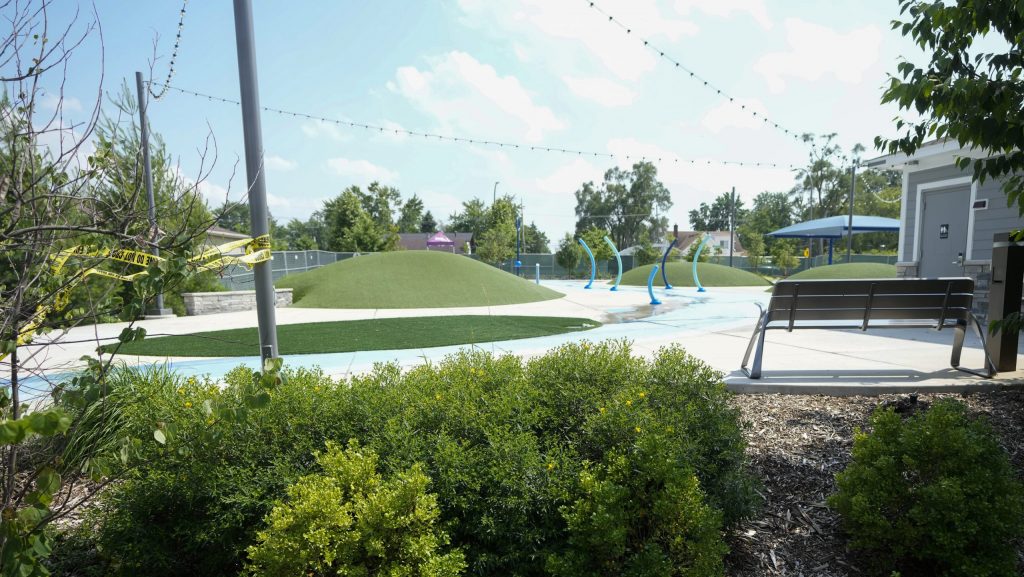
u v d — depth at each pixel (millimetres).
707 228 96688
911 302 4609
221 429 1999
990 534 1997
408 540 1653
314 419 2182
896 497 2166
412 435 2111
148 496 1940
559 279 39688
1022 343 6297
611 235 71062
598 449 2193
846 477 2334
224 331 9445
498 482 1958
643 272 29844
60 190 1716
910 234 10812
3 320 1632
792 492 2674
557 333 9008
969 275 8750
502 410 2242
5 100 1562
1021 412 3510
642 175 69125
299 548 1585
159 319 11898
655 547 1831
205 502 1985
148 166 8023
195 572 1989
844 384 4207
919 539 2100
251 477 1960
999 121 2891
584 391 2496
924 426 2297
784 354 5938
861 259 38188
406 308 14492
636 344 7141
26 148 1590
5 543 1385
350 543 1623
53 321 1771
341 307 14531
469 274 17859
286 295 15469
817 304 4590
